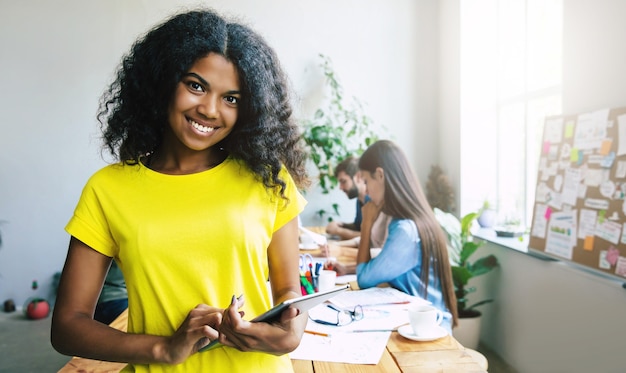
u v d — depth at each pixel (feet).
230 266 2.68
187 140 2.65
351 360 4.16
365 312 5.32
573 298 8.09
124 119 2.83
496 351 10.84
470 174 13.28
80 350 2.58
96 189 2.69
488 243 11.14
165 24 2.75
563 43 8.54
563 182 8.36
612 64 7.30
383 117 15.01
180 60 2.53
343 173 12.34
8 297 14.30
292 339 2.56
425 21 14.97
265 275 2.89
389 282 6.73
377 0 14.92
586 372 7.79
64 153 14.23
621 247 6.97
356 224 12.30
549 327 8.78
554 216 8.57
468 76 13.19
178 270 2.61
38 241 14.29
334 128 14.21
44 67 14.10
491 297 11.00
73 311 2.64
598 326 7.48
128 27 14.21
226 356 2.73
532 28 11.30
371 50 14.94
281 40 14.82
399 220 6.91
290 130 3.08
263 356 2.80
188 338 2.43
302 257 6.72
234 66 2.64
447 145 14.24
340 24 14.88
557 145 8.61
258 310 2.80
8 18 13.97
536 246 9.06
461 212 13.28
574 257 7.97
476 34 13.12
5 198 14.15
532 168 11.42
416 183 7.21
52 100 14.14
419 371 3.96
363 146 14.69
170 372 2.68
